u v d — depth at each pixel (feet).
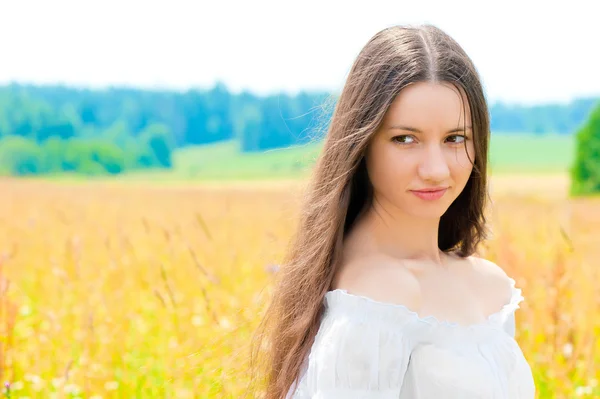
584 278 20.43
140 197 89.35
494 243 17.87
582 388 13.73
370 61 7.23
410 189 7.14
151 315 18.57
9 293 20.81
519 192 140.97
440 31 7.39
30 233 35.40
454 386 6.88
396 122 7.02
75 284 20.08
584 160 146.61
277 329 8.05
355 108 7.22
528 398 7.79
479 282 8.38
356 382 6.67
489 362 7.26
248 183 189.26
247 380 11.03
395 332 6.78
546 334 15.38
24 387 14.24
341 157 7.32
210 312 14.03
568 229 23.04
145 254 25.68
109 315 16.80
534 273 19.45
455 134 7.16
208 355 13.93
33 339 16.17
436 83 6.99
